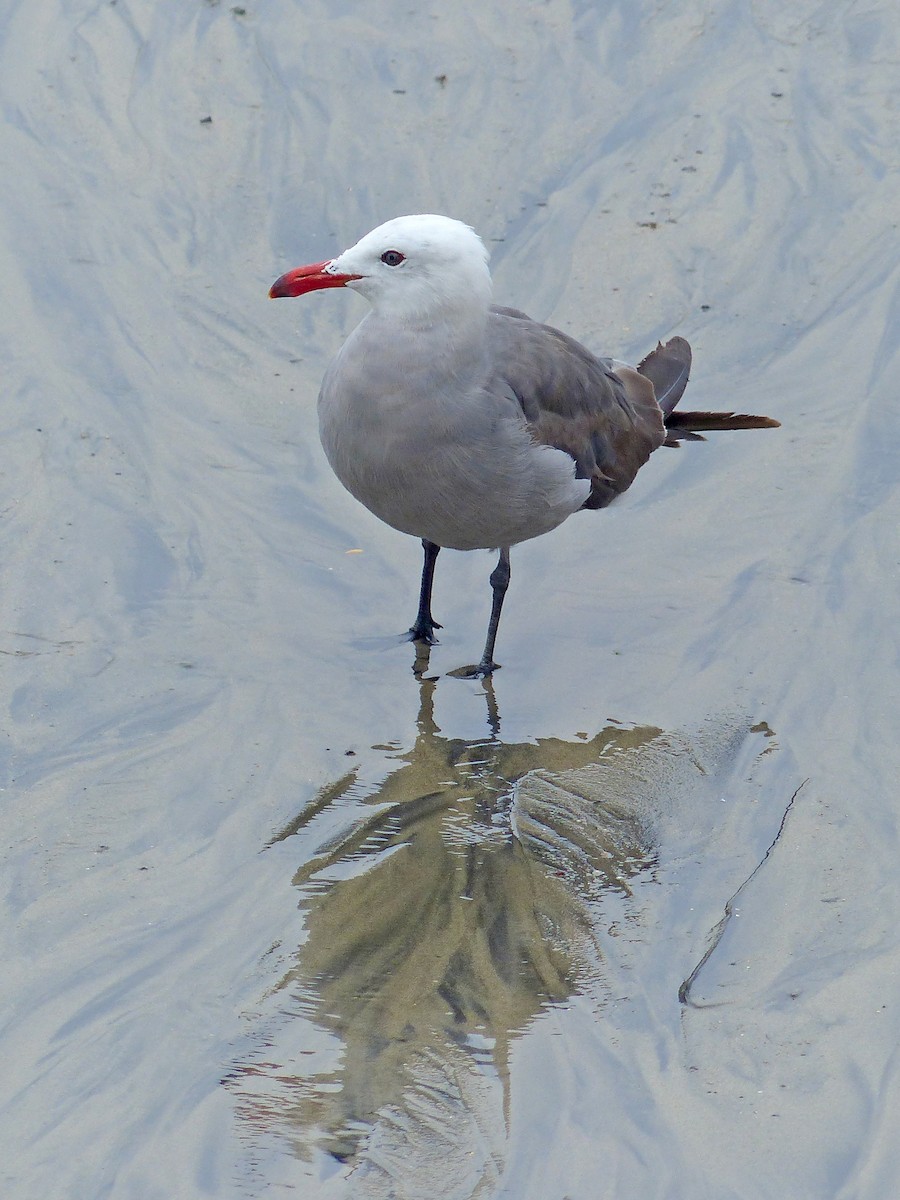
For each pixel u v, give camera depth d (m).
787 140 15.48
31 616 10.98
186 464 12.52
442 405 9.91
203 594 11.40
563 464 10.50
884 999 7.88
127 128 15.62
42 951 8.23
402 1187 6.86
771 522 12.01
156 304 14.01
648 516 12.30
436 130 15.67
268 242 14.65
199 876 8.82
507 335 10.52
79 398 13.02
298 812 9.39
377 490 10.31
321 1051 7.59
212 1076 7.44
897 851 8.92
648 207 14.95
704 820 9.34
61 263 14.30
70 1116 7.23
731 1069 7.50
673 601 11.45
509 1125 7.18
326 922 8.47
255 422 13.01
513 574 11.98
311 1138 7.10
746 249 14.51
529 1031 7.73
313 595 11.56
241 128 15.66
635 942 8.35
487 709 10.49
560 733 10.23
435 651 11.15
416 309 9.82
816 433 12.78
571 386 10.78
